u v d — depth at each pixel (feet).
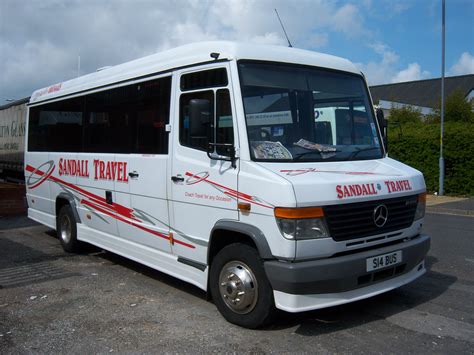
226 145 15.56
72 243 25.95
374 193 15.28
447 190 57.06
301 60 17.43
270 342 14.52
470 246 28.40
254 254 14.97
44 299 18.70
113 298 18.78
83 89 25.13
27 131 32.27
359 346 14.26
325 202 14.06
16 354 13.87
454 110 99.45
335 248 14.43
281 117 16.20
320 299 14.23
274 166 14.93
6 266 23.89
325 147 16.94
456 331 15.42
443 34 54.49
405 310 17.30
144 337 14.97
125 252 21.63
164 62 19.04
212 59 16.47
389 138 61.77
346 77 18.72
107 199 22.53
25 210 41.75
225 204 15.70
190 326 15.81
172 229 18.30
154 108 19.36
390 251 15.51
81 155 24.82
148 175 19.44
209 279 16.79
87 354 13.84
